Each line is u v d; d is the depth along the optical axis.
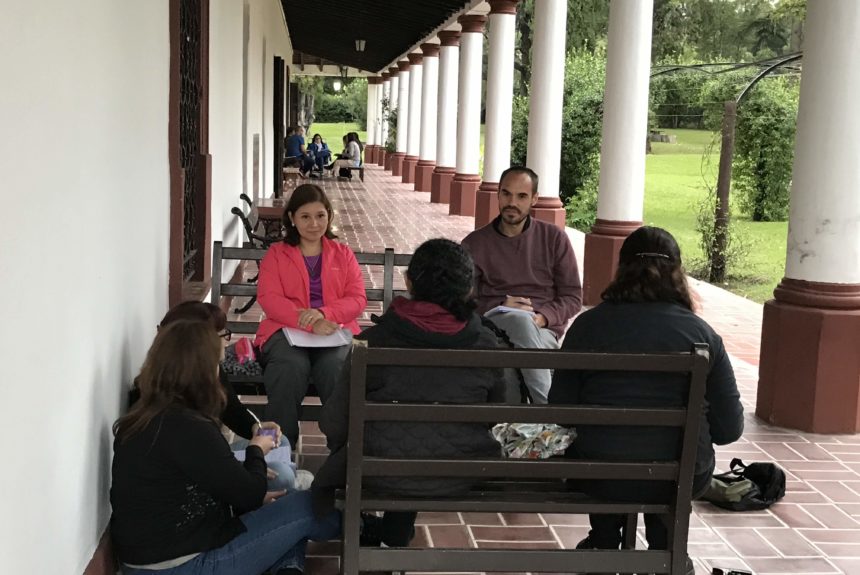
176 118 4.81
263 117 15.42
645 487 2.96
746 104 14.93
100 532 3.16
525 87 33.72
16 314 2.17
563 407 2.74
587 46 33.53
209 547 2.99
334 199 20.67
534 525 4.09
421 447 2.93
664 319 3.09
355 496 2.74
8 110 2.08
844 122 5.34
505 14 14.54
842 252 5.45
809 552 3.92
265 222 10.20
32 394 2.31
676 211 19.92
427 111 23.20
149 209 4.18
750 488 4.37
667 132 28.11
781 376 5.63
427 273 3.02
